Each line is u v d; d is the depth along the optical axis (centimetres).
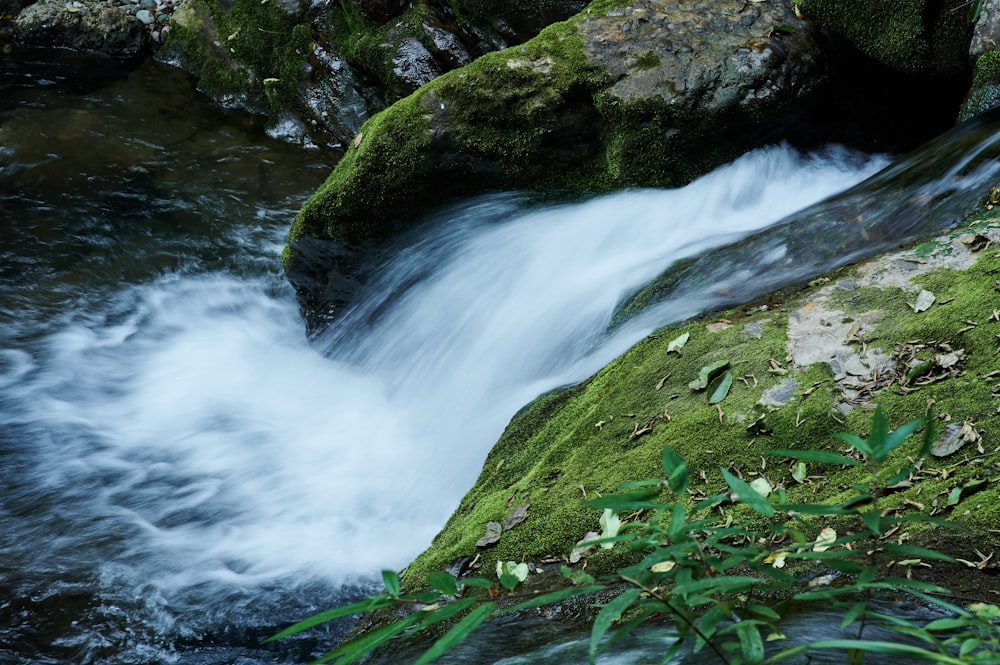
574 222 551
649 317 443
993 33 489
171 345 631
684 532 122
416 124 544
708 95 531
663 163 546
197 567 419
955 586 224
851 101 572
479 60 549
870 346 343
